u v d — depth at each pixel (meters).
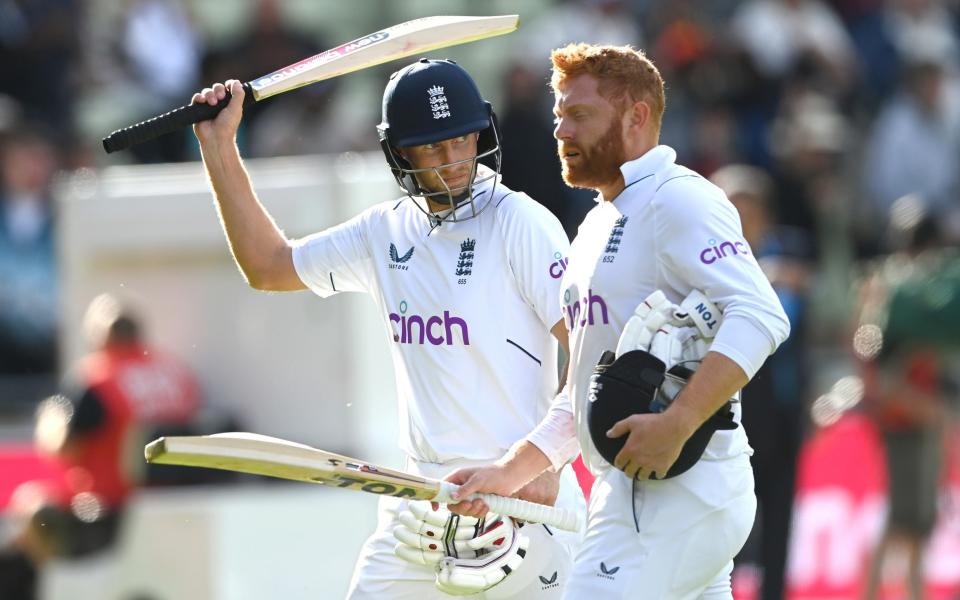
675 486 13.97
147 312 28.48
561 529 15.49
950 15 48.56
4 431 31.22
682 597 14.12
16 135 34.72
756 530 27.12
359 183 27.38
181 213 28.48
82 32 41.69
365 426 27.86
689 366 13.80
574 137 14.38
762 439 24.75
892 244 33.00
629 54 14.41
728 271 13.65
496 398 15.73
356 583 16.69
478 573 15.39
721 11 47.16
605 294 14.28
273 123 38.06
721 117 40.81
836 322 38.03
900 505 27.95
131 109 41.22
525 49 43.25
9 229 33.75
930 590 30.14
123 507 26.44
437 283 15.73
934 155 41.81
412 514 15.54
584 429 14.52
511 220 15.49
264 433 28.05
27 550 26.41
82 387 26.48
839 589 29.61
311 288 16.66
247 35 40.53
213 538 26.36
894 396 27.75
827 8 47.00
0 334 33.31
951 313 27.27
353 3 45.06
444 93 15.19
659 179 14.15
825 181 40.19
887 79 46.00
